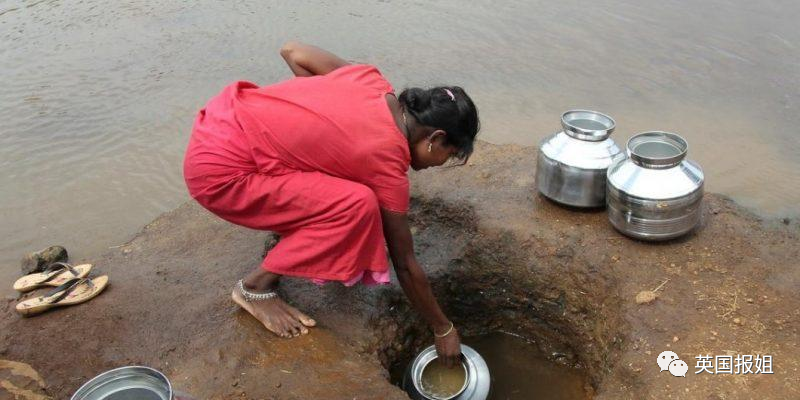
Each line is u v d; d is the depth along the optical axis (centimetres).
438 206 364
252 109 246
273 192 250
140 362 272
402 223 250
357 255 258
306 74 284
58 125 528
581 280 314
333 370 264
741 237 316
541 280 326
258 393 253
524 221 339
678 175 298
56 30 684
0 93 571
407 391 282
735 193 396
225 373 263
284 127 241
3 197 455
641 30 595
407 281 261
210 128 254
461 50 584
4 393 259
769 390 238
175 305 301
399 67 558
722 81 513
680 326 269
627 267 302
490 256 339
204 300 303
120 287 317
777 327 264
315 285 311
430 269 342
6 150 501
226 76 575
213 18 692
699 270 296
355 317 296
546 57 564
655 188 296
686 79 519
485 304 350
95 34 673
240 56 606
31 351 279
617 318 285
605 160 324
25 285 315
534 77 538
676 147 310
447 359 280
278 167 248
